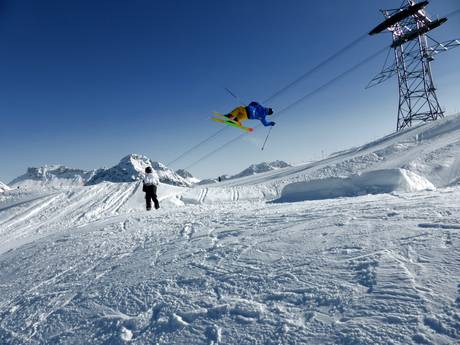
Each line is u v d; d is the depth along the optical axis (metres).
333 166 30.86
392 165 25.08
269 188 26.41
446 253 3.16
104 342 3.19
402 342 2.24
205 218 7.72
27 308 4.41
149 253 5.51
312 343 2.46
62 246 7.55
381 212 5.10
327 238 4.29
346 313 2.68
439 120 34.69
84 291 4.48
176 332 3.02
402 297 2.67
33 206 20.02
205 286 3.73
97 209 18.66
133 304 3.72
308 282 3.27
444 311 2.40
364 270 3.21
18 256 7.74
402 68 42.25
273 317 2.87
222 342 2.73
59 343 3.38
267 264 3.90
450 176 20.17
